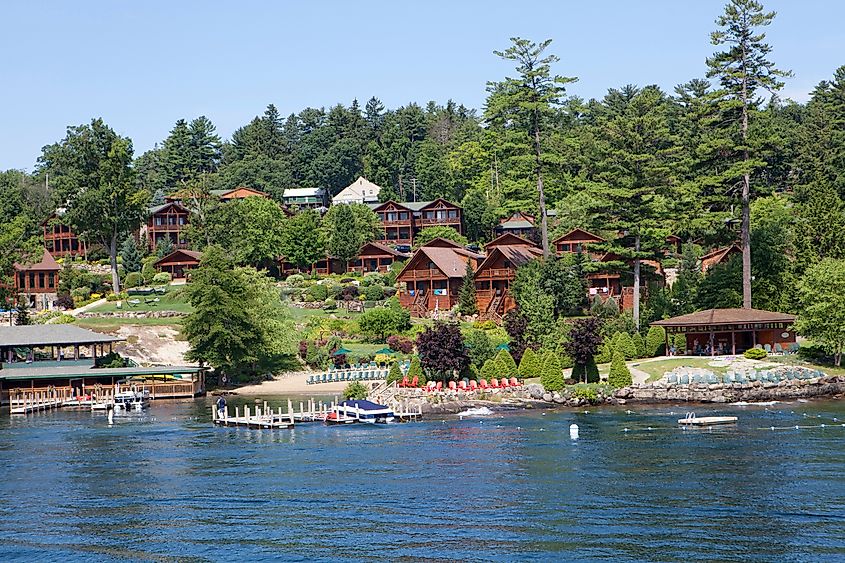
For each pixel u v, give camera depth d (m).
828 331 124.19
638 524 66.38
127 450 97.00
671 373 122.88
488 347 132.50
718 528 65.06
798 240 147.75
